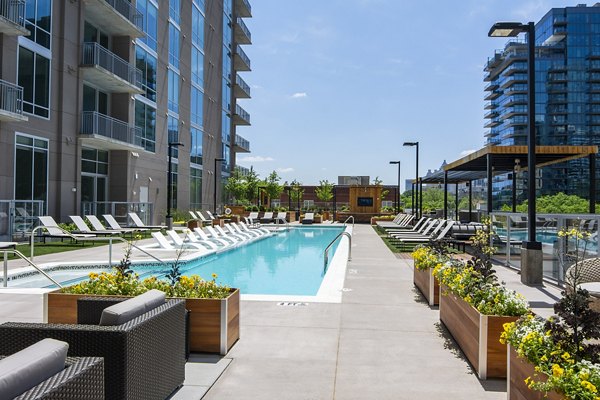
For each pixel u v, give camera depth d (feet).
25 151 60.85
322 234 88.89
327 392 12.57
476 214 96.37
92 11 76.02
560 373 8.55
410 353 15.83
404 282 29.53
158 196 101.09
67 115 69.51
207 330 15.61
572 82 349.20
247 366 14.51
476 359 14.08
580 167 323.57
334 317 20.48
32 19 62.49
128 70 84.17
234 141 167.43
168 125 106.63
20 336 9.46
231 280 37.73
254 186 153.07
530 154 30.66
